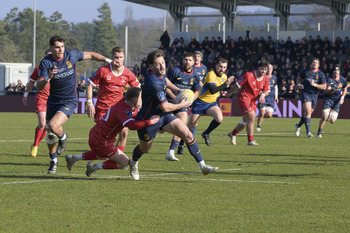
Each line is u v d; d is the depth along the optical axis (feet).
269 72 64.34
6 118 85.56
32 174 28.58
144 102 26.27
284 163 33.83
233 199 22.20
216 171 28.27
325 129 68.95
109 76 33.01
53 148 28.96
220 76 41.09
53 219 18.71
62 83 30.22
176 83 35.96
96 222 18.35
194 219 18.85
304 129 68.44
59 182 26.03
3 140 48.62
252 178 27.68
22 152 38.99
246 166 32.32
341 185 25.63
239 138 53.98
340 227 17.88
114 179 27.07
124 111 24.85
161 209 20.33
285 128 69.62
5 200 21.68
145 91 26.03
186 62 35.55
